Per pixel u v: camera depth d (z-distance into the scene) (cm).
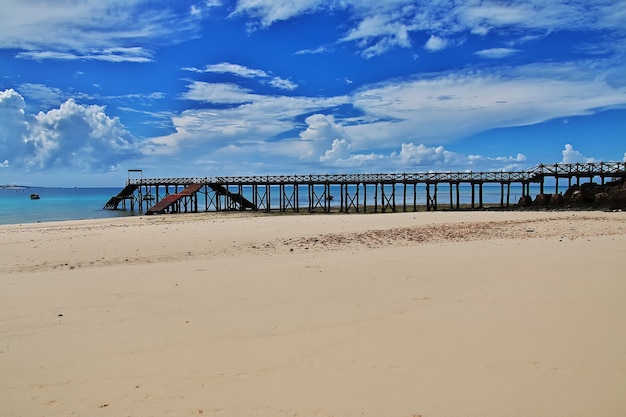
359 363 547
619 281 920
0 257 1427
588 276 970
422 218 2622
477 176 4550
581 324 666
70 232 2067
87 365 555
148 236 1859
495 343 600
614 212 3288
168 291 920
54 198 10031
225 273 1092
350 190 12588
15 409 448
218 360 565
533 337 618
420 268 1102
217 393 477
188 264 1249
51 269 1250
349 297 851
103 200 8831
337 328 678
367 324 693
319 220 2523
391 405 445
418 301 814
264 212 4862
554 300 798
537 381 488
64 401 464
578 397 452
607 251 1285
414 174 4638
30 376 525
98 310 793
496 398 454
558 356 551
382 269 1097
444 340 616
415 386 483
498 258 1216
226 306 807
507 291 870
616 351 562
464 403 445
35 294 909
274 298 854
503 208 4450
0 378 521
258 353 586
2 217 4616
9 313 777
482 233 1848
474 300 813
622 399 445
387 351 582
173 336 656
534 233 1823
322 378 508
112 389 489
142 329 689
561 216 2761
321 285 948
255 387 489
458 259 1214
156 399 465
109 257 1429
